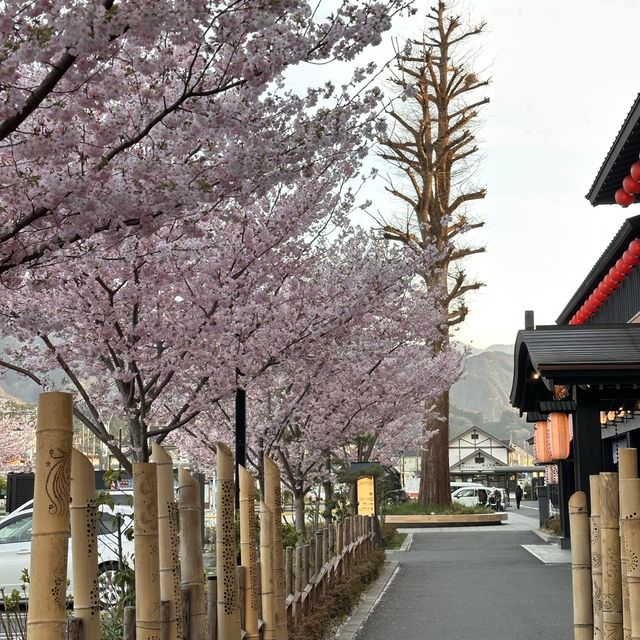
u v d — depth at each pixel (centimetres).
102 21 466
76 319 976
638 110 1342
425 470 3991
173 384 1102
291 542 1403
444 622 1266
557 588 1636
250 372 1120
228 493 636
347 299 1177
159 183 609
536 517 4928
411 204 3581
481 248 3478
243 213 1009
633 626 572
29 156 558
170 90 643
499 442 12781
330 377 1516
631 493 578
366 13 593
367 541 2028
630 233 1811
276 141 635
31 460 3903
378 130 686
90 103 593
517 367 1733
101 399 1099
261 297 1046
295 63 596
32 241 646
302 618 1052
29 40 470
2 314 877
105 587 820
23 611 1228
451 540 3000
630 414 1861
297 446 1744
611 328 1505
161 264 950
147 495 461
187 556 550
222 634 624
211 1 548
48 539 352
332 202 1125
